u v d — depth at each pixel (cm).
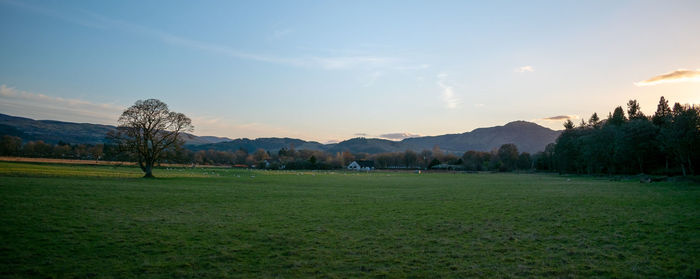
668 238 1839
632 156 10219
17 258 1412
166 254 1543
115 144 6819
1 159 12244
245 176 8994
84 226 2000
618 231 2033
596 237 1895
